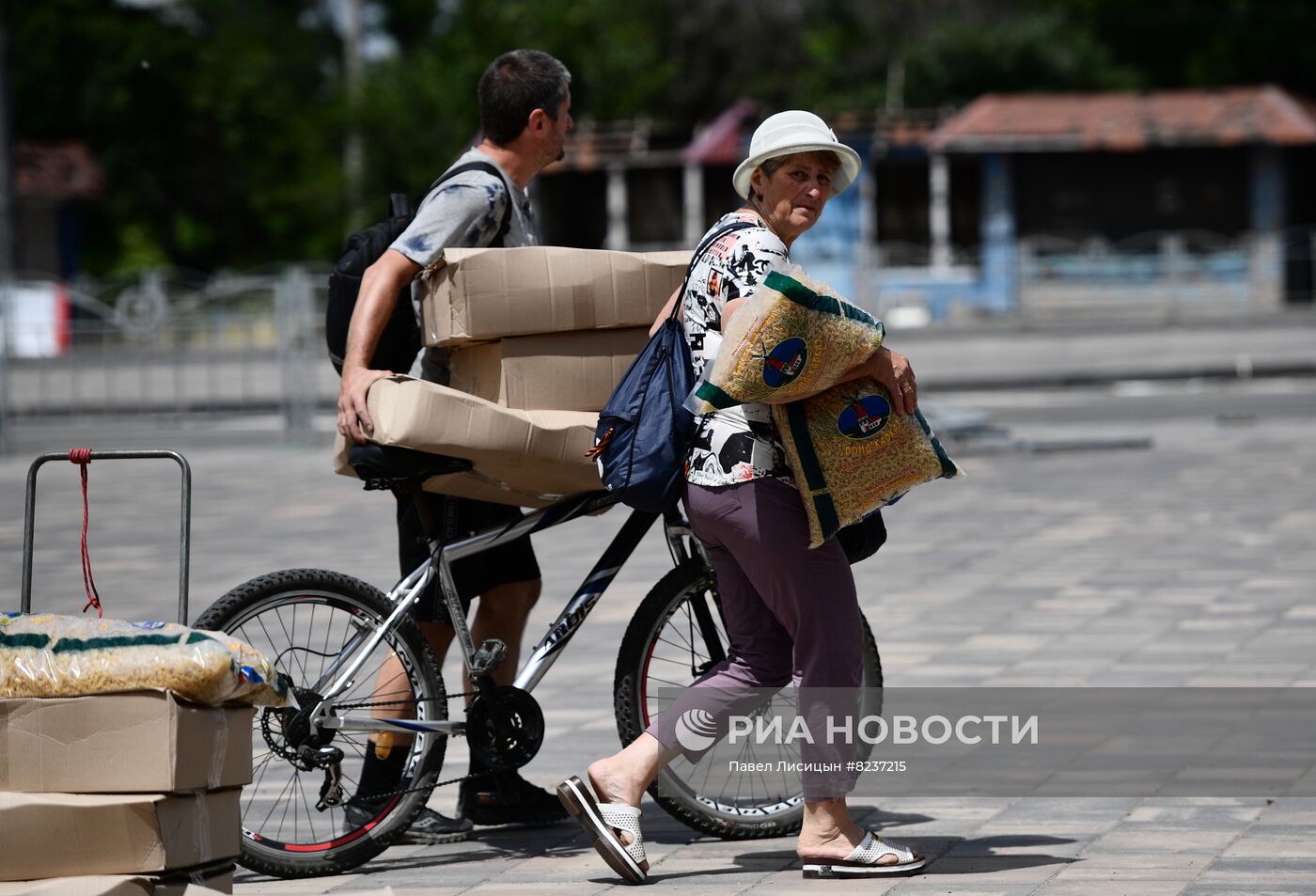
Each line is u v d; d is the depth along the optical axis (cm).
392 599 798
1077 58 7912
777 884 749
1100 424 2941
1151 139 6053
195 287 4662
